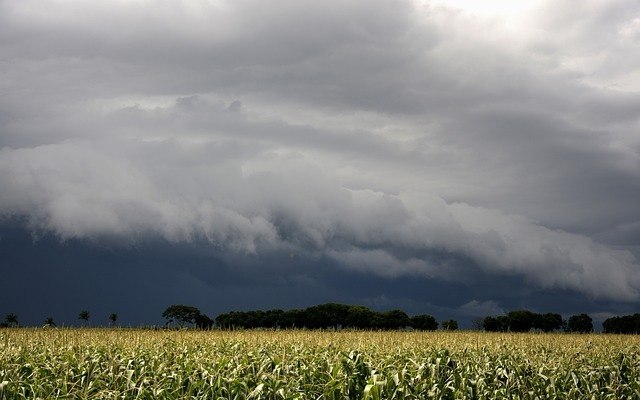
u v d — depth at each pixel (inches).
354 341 1214.3
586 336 1704.0
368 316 3951.8
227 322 3678.6
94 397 547.5
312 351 927.7
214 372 614.9
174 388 592.1
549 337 1486.2
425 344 1138.0
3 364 703.7
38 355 790.5
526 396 706.2
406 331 1967.3
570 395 735.7
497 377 733.9
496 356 879.1
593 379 794.2
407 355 898.1
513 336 1482.5
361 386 602.9
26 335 1010.7
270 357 741.3
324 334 1366.9
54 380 632.4
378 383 562.3
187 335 1185.4
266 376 594.2
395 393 592.7
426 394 629.6
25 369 690.2
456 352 881.5
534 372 778.2
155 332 1266.0
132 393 582.9
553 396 721.0
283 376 605.6
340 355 709.9
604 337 1670.8
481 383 679.7
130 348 920.3
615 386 783.1
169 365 739.4
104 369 668.1
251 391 566.9
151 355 828.0
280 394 567.8
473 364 774.5
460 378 685.3
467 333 1708.9
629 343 1347.2
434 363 725.3
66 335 1009.5
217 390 576.4
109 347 904.9
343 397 583.5
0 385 575.2
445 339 1315.2
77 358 738.8
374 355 899.4
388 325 3917.3
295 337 1240.8
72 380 649.0
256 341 1129.4
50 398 550.0
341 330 1726.1
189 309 3176.7
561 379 758.5
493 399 668.1
